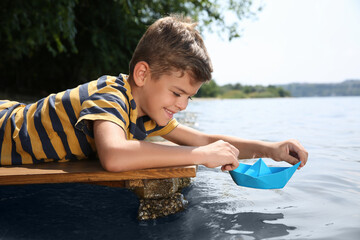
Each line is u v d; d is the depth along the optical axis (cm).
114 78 154
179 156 129
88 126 138
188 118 552
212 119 554
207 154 132
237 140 178
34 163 153
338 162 219
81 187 172
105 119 130
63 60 1069
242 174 137
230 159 134
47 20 721
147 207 130
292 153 165
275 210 130
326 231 108
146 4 936
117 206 142
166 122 149
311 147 281
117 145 123
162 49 137
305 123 499
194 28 154
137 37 941
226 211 130
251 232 109
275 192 154
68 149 152
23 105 174
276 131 393
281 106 1145
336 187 160
